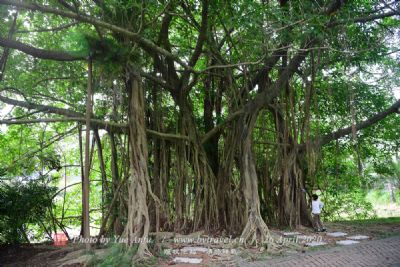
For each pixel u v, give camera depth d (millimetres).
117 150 10742
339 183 16234
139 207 8234
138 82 9234
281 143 11828
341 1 9531
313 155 11492
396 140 15055
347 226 11852
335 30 10070
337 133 12156
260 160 12328
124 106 10062
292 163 11734
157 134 10164
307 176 12508
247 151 10523
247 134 10680
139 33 8352
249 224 9461
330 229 11258
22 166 11781
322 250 8133
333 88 12820
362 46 10430
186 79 10727
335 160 15016
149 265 7223
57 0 8453
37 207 11320
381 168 16375
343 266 7492
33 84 10883
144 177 8625
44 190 11438
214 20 10516
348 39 10156
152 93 10984
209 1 9812
